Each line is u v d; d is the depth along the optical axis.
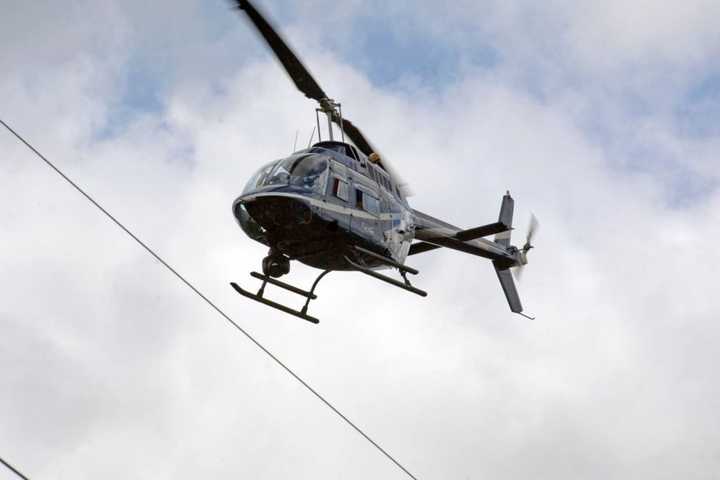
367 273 33.09
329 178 32.00
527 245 49.31
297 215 30.91
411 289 34.41
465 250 44.81
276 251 32.75
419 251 41.72
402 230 35.78
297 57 33.72
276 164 32.16
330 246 32.50
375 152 37.09
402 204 36.28
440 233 39.88
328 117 35.94
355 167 33.72
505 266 48.53
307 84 35.09
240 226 32.72
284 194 30.50
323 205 31.33
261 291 32.50
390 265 34.56
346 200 32.34
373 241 33.53
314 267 33.66
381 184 35.00
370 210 33.50
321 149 33.41
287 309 32.97
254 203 30.80
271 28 32.50
